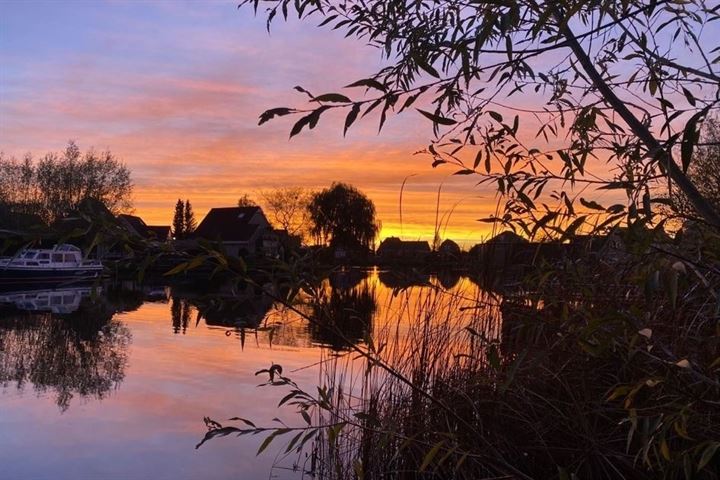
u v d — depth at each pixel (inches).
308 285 72.1
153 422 284.4
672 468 79.8
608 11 61.2
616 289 69.4
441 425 134.4
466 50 58.2
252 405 305.3
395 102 53.8
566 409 124.2
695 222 56.3
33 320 710.5
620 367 101.0
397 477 138.5
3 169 1844.2
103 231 59.1
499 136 70.3
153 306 876.0
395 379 162.4
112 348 504.1
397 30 77.8
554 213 59.5
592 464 122.8
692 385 65.1
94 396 337.4
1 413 302.0
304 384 328.2
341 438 168.4
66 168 1878.7
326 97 52.1
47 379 383.2
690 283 61.0
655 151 50.5
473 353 146.6
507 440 125.9
